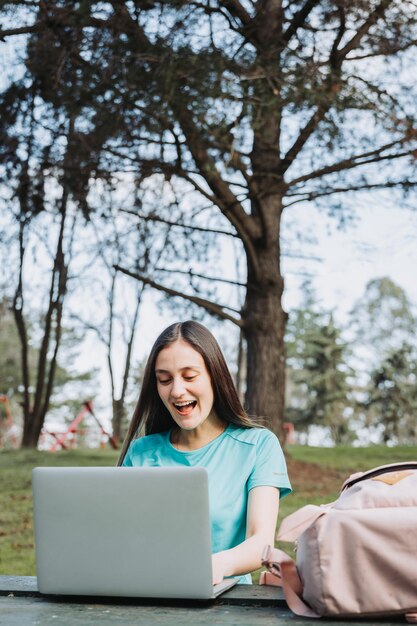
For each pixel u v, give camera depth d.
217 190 10.64
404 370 39.88
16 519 8.65
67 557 2.24
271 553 2.10
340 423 40.47
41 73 10.31
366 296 43.44
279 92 8.65
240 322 11.17
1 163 11.19
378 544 1.96
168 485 2.16
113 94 9.15
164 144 9.92
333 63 9.28
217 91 8.51
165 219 12.58
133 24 9.23
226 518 2.84
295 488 10.06
